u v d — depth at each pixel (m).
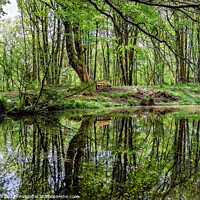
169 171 2.20
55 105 9.67
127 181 1.91
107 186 1.79
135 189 1.73
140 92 15.16
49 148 3.11
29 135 4.08
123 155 2.77
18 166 2.31
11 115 7.77
